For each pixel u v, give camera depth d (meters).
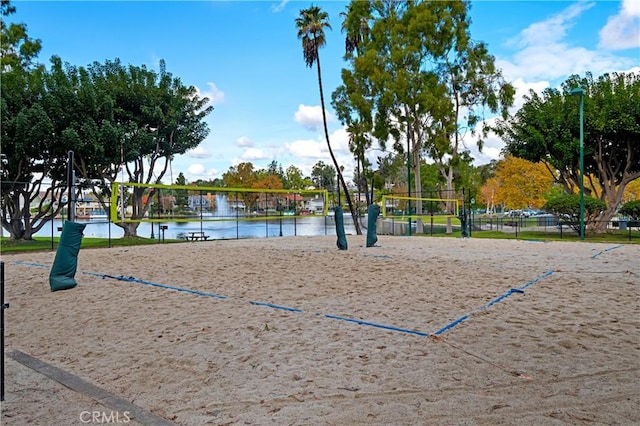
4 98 15.71
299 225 32.22
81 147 15.94
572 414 2.39
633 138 18.23
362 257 9.18
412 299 5.25
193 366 3.28
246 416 2.47
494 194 39.78
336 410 2.51
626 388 2.73
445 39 21.58
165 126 19.27
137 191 18.91
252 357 3.42
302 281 6.54
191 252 10.70
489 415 2.40
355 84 22.91
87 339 4.03
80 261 9.23
